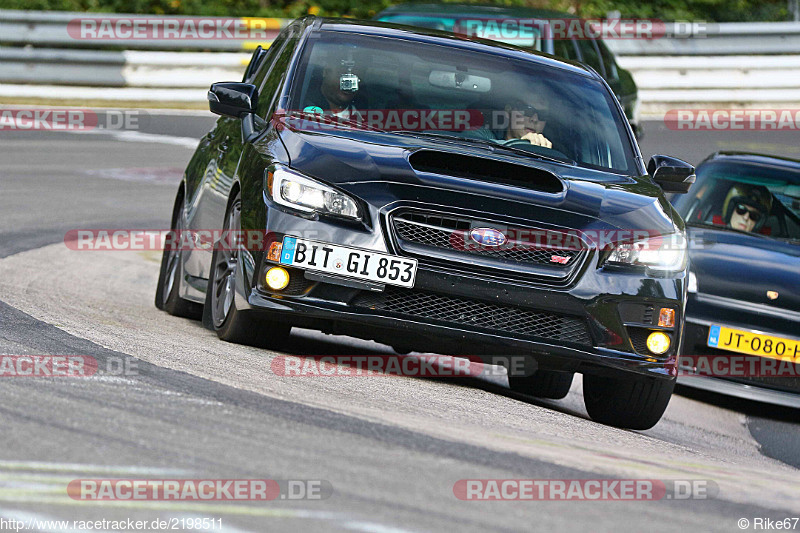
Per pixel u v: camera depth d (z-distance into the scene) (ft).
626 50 244.01
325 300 62.95
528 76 77.36
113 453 40.88
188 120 216.54
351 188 63.16
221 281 71.41
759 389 88.63
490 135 71.92
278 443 44.14
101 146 188.24
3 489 36.47
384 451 44.88
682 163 74.95
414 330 62.23
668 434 72.28
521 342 62.69
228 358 63.16
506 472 44.47
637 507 42.34
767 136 223.10
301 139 67.21
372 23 80.59
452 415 55.98
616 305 63.77
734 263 92.94
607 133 75.56
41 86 224.74
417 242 62.69
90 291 94.32
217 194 75.31
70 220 131.44
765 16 296.92
